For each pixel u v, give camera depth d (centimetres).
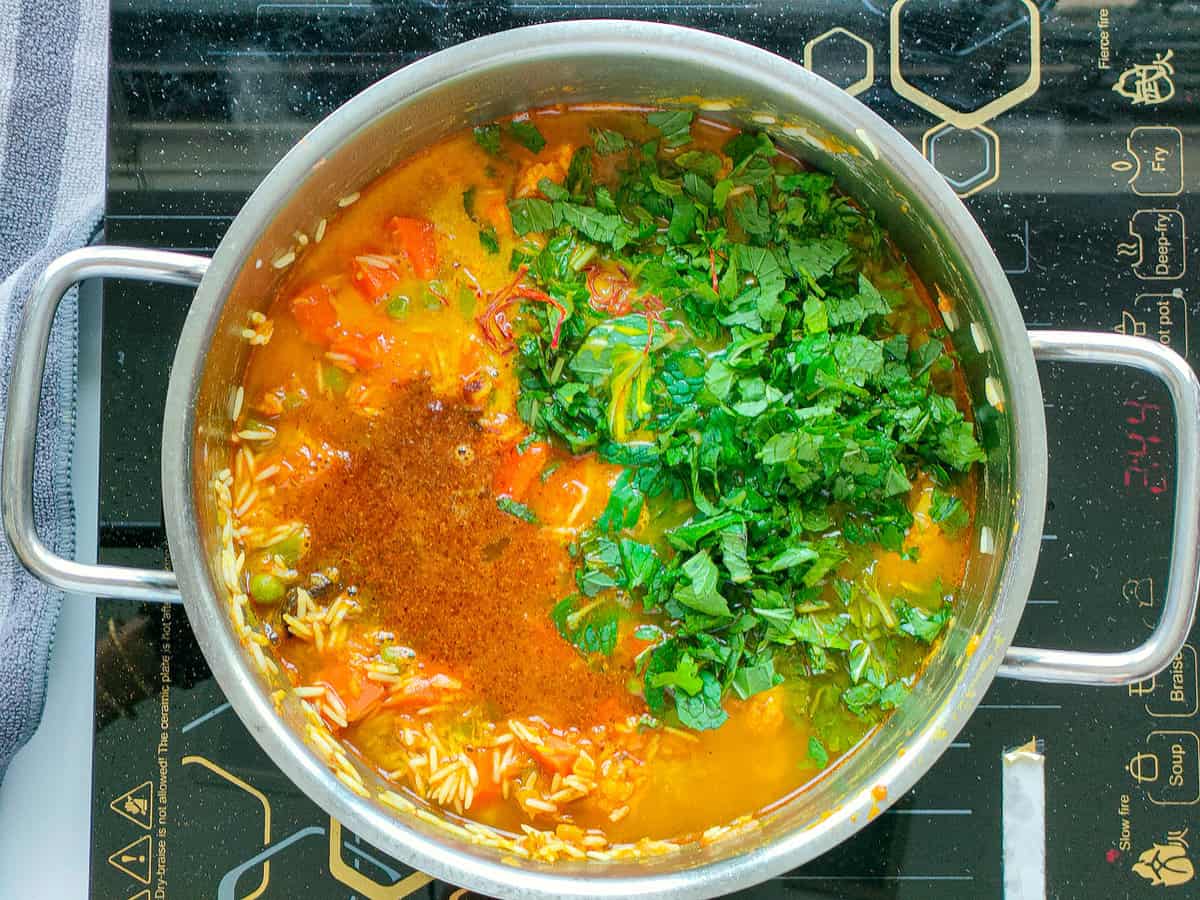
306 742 34
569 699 36
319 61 39
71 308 38
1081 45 40
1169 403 39
